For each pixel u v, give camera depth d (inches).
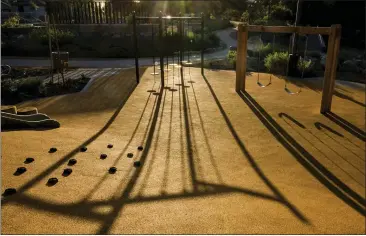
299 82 386.0
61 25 701.3
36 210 104.7
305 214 112.3
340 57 576.1
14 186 120.5
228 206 115.6
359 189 139.2
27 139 177.2
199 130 218.1
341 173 156.0
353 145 195.3
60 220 99.7
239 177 146.5
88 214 104.6
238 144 193.2
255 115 255.1
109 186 128.1
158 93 325.1
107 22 724.7
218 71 463.8
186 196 123.1
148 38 694.5
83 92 330.6
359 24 766.5
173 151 178.9
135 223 100.4
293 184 141.6
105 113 257.3
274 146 191.2
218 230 98.2
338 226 105.1
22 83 324.8
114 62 574.2
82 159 156.4
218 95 319.3
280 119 245.6
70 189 122.3
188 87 354.0
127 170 147.5
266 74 437.1
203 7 1366.9
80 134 199.9
